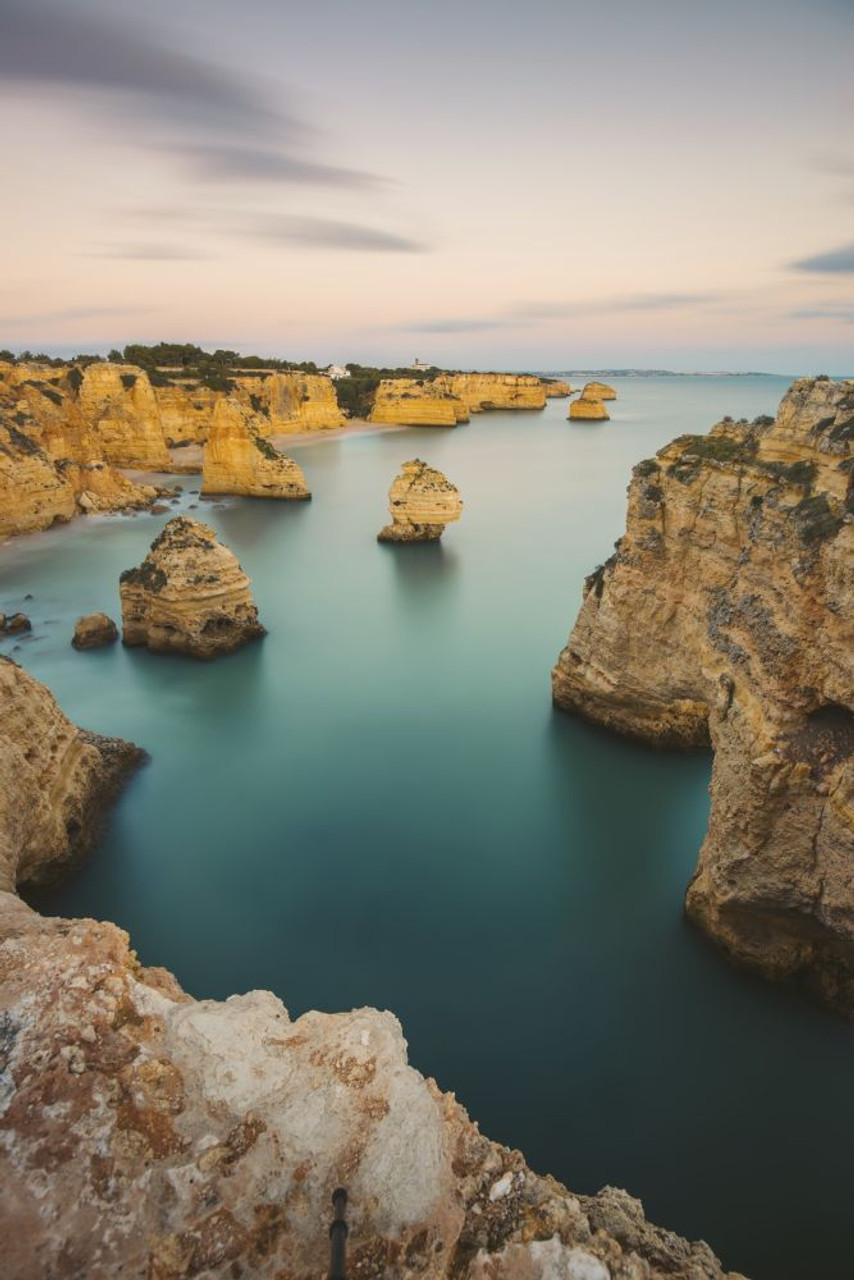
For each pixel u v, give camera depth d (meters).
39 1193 7.87
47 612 48.25
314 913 22.27
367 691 37.84
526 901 22.72
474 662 41.50
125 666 40.44
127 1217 7.85
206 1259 7.71
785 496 17.39
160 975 11.30
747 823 17.02
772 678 16.59
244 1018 9.78
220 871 24.12
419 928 21.67
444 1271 8.05
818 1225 14.11
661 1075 17.11
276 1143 8.60
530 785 29.05
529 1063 17.42
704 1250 10.06
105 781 27.91
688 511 24.16
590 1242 9.00
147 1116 8.63
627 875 23.86
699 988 19.20
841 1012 18.03
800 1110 16.28
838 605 14.87
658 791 28.45
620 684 29.53
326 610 50.28
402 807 27.80
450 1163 9.23
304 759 31.23
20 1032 9.11
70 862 23.30
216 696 37.19
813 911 16.70
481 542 68.56
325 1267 7.79
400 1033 10.18
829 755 15.66
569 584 56.12
